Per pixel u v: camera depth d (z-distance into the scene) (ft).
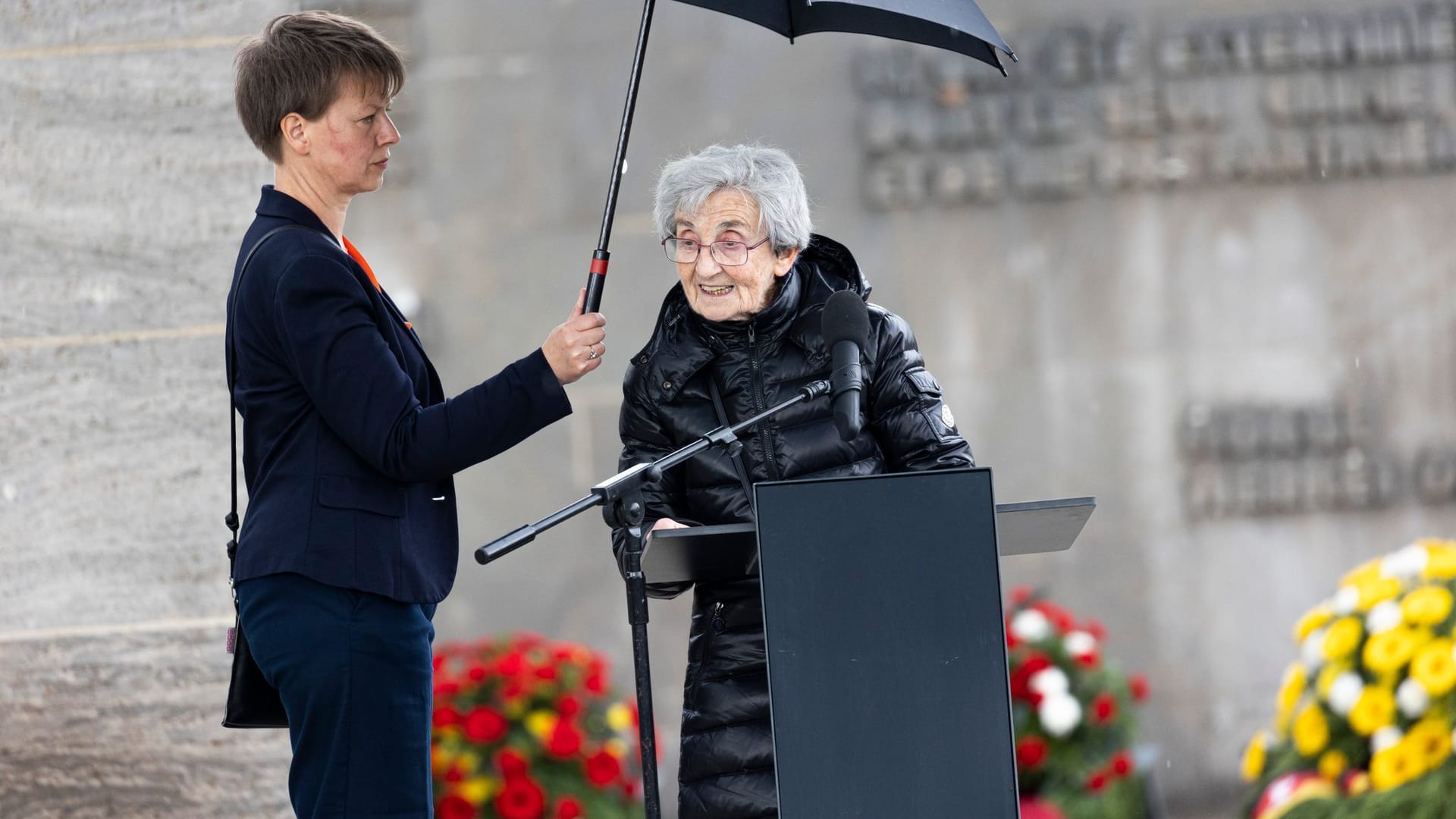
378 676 26.89
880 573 25.16
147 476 42.80
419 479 26.99
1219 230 68.28
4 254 42.98
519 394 27.02
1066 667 56.80
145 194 43.24
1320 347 67.97
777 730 24.62
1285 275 68.13
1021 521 27.96
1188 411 67.87
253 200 43.37
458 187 67.62
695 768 31.45
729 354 32.45
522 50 67.87
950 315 68.03
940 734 24.86
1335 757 50.88
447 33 67.82
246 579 26.96
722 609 31.96
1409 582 51.60
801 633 24.90
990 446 67.87
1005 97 67.62
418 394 29.01
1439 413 67.72
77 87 43.37
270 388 27.53
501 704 53.31
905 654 25.00
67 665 42.39
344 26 28.73
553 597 66.49
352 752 26.63
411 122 67.62
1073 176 67.46
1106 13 68.08
